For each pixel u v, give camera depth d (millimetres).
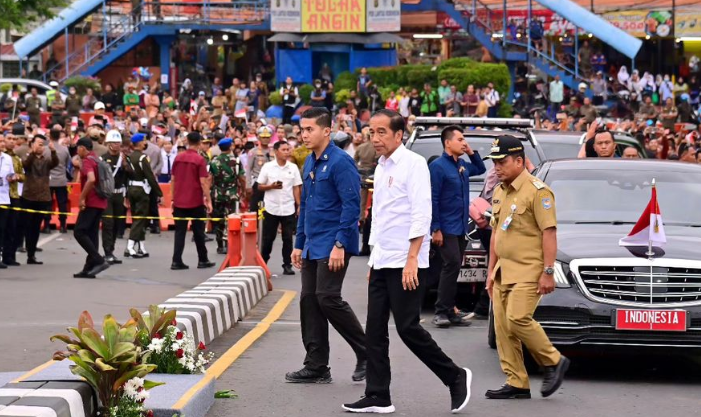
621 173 15547
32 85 55625
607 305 12914
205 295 16766
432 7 62031
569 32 61500
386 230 11430
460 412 11680
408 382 13227
